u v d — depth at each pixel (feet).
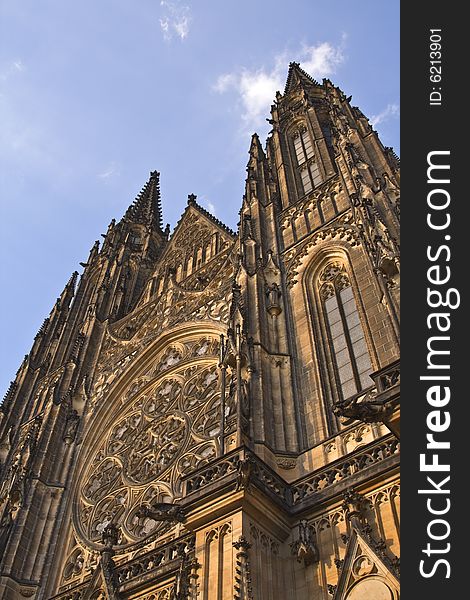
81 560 146.41
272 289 156.87
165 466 151.94
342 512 99.40
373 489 97.96
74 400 196.13
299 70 298.35
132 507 148.36
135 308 228.84
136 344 202.28
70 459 177.47
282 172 215.92
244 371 130.72
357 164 168.25
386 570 85.81
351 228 158.10
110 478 163.73
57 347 249.14
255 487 99.96
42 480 168.66
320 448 116.67
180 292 204.85
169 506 109.81
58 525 159.94
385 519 93.40
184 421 159.12
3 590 141.28
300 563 97.25
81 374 207.00
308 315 148.25
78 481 170.81
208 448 145.28
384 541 90.38
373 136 184.03
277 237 179.11
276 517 101.40
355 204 157.17
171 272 218.38
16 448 204.33
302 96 263.49
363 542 90.89
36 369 249.14
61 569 148.36
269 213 191.21
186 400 165.99
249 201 198.80
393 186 151.33
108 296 252.42
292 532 102.37
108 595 119.55
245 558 89.97
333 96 238.68
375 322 128.57
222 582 89.40
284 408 128.06
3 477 191.72
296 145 238.48
